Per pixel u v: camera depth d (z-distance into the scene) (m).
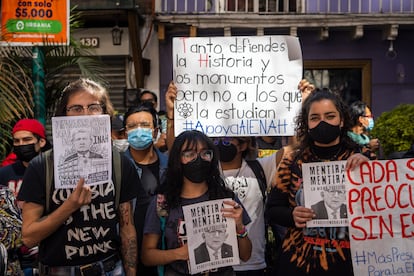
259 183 3.65
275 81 3.87
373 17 8.69
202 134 2.94
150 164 4.10
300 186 3.10
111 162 2.74
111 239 2.77
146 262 2.96
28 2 5.43
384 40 9.12
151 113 4.10
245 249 2.96
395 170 3.04
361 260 2.98
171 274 2.91
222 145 3.72
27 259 3.48
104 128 2.71
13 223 2.78
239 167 3.73
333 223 2.98
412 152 3.91
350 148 3.15
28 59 6.43
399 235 3.02
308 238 3.04
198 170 2.88
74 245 2.69
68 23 5.52
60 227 2.69
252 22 8.75
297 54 3.86
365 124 4.75
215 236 2.85
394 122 5.74
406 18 8.69
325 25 8.75
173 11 8.93
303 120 3.20
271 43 3.88
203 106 3.88
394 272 3.00
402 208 3.03
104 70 8.91
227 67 3.89
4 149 5.30
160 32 8.81
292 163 3.18
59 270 2.69
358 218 3.00
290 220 3.06
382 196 3.02
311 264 2.99
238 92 3.87
